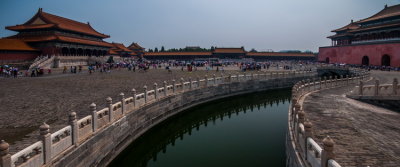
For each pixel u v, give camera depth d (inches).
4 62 2070.6
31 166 276.5
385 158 327.0
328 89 1079.0
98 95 853.8
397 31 2418.8
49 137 306.8
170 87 840.3
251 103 1275.8
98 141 427.5
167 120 799.7
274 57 4197.8
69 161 341.1
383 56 2378.2
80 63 2635.3
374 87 769.6
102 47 3248.0
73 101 743.7
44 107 656.4
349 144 380.5
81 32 2805.1
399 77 1466.5
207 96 1091.9
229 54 4015.8
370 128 474.0
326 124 499.5
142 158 618.8
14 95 841.5
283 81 1691.7
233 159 546.3
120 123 516.7
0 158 235.8
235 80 1312.7
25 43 2373.3
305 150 304.0
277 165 509.0
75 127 366.3
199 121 921.5
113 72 1975.9
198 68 2628.0
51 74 1724.9
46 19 2501.2
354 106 698.8
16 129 467.8
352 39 3181.6
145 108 655.1
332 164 222.8
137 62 3238.2
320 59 3518.7
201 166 520.4
